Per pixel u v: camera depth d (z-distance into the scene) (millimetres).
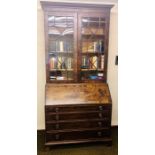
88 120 2678
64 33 2746
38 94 3078
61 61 2850
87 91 2771
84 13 2646
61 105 2578
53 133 2627
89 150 2691
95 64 2916
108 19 2725
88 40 2852
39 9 2830
